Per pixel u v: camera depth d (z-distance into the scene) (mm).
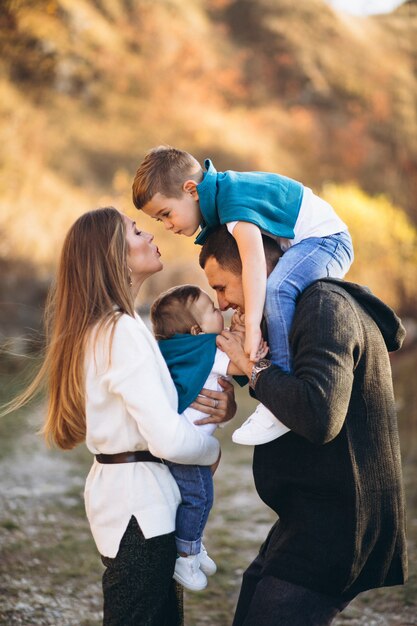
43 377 2314
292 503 2053
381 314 2096
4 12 16953
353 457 1970
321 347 1896
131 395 1999
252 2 23234
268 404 1935
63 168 14852
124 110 17453
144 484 2059
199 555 2230
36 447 6250
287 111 20453
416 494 4973
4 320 9727
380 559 2053
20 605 3635
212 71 20312
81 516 4977
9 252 11055
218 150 17453
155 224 13734
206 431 2178
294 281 2086
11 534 4531
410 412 6762
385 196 16969
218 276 2191
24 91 16094
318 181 18016
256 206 2152
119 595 2031
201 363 2184
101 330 2070
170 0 21844
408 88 21750
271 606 1985
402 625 3525
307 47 22375
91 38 18453
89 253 2146
